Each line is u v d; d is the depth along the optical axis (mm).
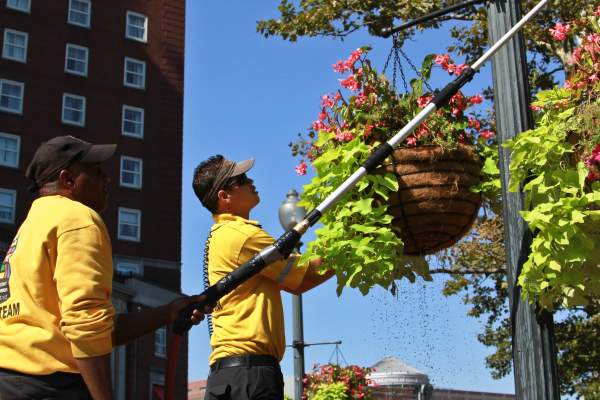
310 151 3818
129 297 33281
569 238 3105
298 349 8961
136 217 36625
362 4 9977
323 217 3398
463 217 3445
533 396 3346
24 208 33719
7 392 2557
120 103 37688
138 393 33062
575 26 3701
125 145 37312
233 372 3193
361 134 3572
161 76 39125
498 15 3879
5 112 34531
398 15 9984
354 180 3166
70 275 2543
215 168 3582
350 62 3688
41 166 2873
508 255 3496
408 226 3402
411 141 3414
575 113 3264
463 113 3609
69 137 2926
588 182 3225
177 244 37375
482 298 14891
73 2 37469
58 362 2572
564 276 3135
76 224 2631
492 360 16047
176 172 38344
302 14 10188
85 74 37062
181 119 39312
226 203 3543
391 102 3617
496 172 3592
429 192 3352
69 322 2502
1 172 33562
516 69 3746
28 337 2574
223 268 3383
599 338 14523
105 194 2973
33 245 2639
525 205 3281
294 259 3307
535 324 3400
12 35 35562
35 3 36406
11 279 2666
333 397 12430
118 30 38469
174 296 36094
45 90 35781
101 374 2504
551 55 11305
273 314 3291
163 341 35031
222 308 3303
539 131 3230
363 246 3229
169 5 40156
